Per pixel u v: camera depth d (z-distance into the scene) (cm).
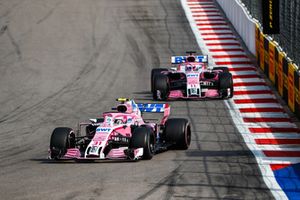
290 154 5678
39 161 5612
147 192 4484
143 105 6019
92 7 14388
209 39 11738
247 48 10938
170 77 8544
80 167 5247
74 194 4488
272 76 8644
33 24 13088
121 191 4519
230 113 7406
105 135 5344
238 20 11850
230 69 9688
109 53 11025
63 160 5544
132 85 9094
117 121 5556
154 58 10644
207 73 8431
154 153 5525
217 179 4838
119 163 5325
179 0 14888
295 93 7138
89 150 5231
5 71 10106
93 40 11912
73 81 9400
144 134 5309
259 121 7031
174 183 4712
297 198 4391
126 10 14112
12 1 14950
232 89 8006
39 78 9638
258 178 4894
